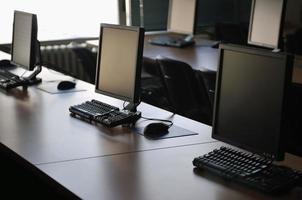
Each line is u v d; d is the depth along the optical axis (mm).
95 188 1927
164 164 2178
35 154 2291
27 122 2781
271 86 1937
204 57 4805
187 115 4242
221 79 2152
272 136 1948
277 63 1908
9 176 3230
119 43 2807
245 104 2053
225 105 2145
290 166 2115
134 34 2703
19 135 2555
